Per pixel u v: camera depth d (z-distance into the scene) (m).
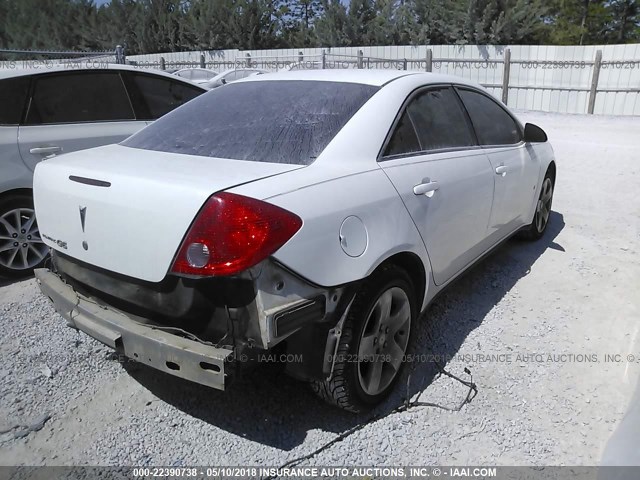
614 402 2.81
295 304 2.19
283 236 2.13
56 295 2.65
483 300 3.93
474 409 2.77
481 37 22.11
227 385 2.12
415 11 24.25
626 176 7.61
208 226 2.08
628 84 15.92
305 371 2.41
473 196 3.39
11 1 38.81
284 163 2.54
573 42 28.30
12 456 2.43
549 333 3.48
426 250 2.94
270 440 2.55
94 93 4.88
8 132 4.25
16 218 4.34
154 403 2.80
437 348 3.30
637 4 27.81
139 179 2.27
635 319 3.64
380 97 2.96
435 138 3.24
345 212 2.40
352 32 25.48
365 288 2.51
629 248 4.91
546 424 2.66
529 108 17.75
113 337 2.35
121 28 32.00
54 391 2.88
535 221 4.95
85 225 2.42
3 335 3.43
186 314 2.19
